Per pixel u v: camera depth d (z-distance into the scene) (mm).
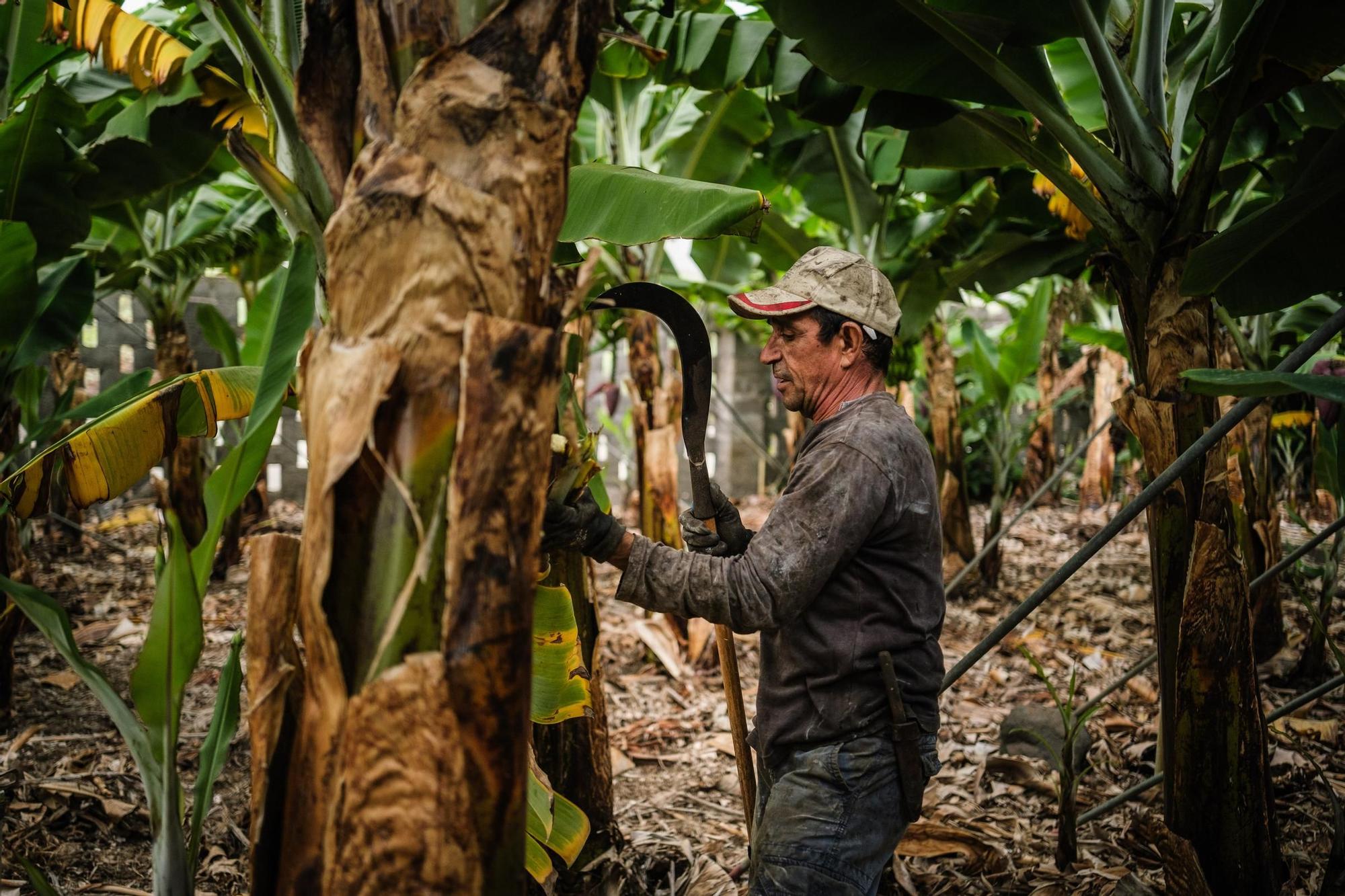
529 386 960
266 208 5094
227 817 2787
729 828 2859
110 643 4500
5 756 3145
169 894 1248
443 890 937
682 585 1454
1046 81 2412
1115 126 2314
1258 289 2240
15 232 2416
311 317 1320
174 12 4055
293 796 1001
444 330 954
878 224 5027
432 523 951
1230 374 1624
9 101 3043
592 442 1400
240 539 6348
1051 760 3303
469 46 973
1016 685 4258
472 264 960
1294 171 3232
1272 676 4105
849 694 1577
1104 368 8531
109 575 5855
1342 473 3449
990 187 4617
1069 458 4637
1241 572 2133
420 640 947
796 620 1604
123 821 2699
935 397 6055
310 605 971
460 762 941
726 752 3477
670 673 4258
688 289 6504
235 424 4359
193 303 8203
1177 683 2174
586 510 1422
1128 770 3264
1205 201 2174
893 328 1697
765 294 1684
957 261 5371
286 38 1691
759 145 4816
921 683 1608
